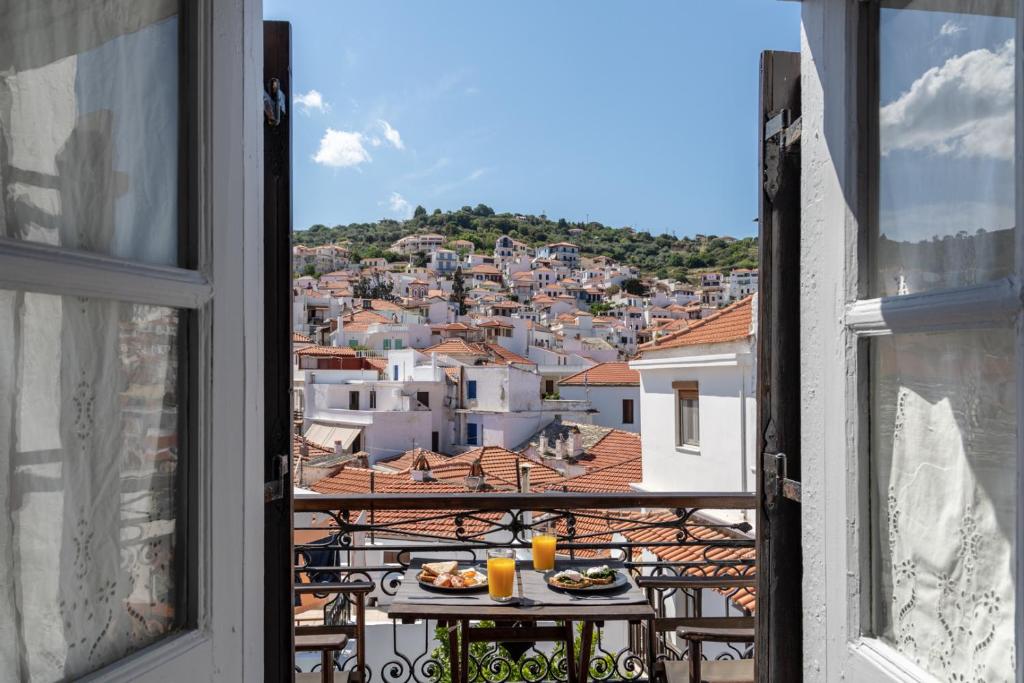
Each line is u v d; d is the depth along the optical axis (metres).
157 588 0.88
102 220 0.82
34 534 0.73
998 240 0.88
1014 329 0.83
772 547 1.50
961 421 0.93
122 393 0.83
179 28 0.93
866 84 1.14
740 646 5.02
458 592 2.37
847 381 1.14
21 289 0.70
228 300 0.97
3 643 0.70
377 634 6.32
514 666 2.96
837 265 1.17
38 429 0.74
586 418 32.12
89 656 0.79
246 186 1.03
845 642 1.14
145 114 0.88
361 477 16.03
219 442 0.94
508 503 2.75
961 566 0.93
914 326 0.99
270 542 1.35
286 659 1.35
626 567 2.76
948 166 0.97
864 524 1.12
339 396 36.94
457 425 34.53
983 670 0.89
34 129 0.75
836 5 1.18
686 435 12.21
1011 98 0.86
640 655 3.22
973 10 0.93
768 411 1.52
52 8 0.77
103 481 0.80
